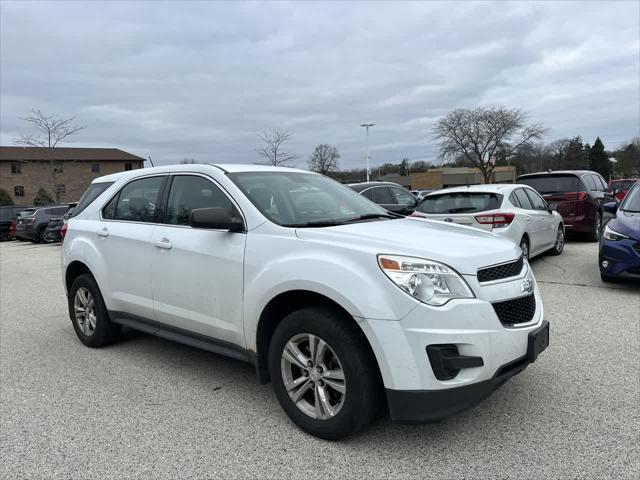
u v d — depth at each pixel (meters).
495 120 55.19
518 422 3.27
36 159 59.09
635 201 7.27
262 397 3.85
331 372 3.07
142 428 3.40
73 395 3.99
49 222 21.77
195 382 4.18
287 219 3.60
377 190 11.20
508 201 7.68
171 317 4.10
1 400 3.93
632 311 5.73
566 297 6.49
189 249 3.87
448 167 93.81
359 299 2.86
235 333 3.59
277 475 2.79
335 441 3.12
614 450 2.90
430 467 2.82
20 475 2.87
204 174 4.08
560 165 88.75
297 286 3.13
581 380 3.88
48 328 6.13
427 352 2.76
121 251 4.54
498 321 2.92
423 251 2.96
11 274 11.54
